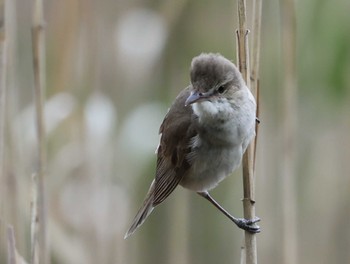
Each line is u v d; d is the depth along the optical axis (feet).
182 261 36.52
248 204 26.55
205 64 27.43
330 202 39.70
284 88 32.27
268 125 37.99
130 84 36.73
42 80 30.89
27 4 40.04
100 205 35.35
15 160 32.58
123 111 36.76
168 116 29.99
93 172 35.29
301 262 39.88
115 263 35.58
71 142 35.73
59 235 34.45
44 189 30.63
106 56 36.88
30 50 39.88
